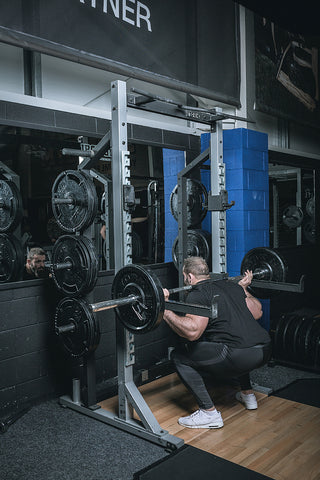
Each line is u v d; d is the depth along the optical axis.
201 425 2.16
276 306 4.30
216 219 2.63
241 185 3.36
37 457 1.92
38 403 2.49
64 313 2.20
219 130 2.59
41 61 2.75
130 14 2.97
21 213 2.41
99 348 2.80
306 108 4.78
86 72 2.99
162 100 2.21
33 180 3.35
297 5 3.96
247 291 2.77
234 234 3.40
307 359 2.99
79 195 2.20
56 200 2.16
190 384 2.18
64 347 2.24
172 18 3.27
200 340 2.21
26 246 3.09
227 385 2.72
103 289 2.83
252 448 1.97
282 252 4.47
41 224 3.36
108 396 2.54
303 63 4.75
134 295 1.94
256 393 2.59
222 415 2.31
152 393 2.62
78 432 2.15
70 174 2.24
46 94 2.78
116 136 2.14
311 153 5.11
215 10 3.63
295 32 4.56
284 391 2.63
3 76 2.59
